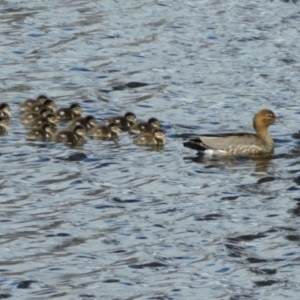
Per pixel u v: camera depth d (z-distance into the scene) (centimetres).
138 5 4584
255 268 2573
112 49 4109
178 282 2514
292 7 4591
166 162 3127
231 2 4644
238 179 3023
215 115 3534
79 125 3272
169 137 3328
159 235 2708
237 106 3616
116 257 2609
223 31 4309
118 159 3138
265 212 2827
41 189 2938
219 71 3916
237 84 3800
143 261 2592
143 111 3559
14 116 3438
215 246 2659
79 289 2480
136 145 3241
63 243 2664
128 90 3741
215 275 2545
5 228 2723
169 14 4484
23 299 2438
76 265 2575
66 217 2786
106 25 4344
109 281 2512
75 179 2995
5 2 4575
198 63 3991
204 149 3188
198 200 2891
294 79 3853
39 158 3123
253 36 4256
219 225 2761
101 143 3250
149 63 3981
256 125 3231
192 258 2609
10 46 4103
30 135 3247
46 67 3922
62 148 3198
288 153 3222
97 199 2886
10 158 3119
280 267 2580
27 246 2647
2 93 3669
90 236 2697
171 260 2602
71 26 4322
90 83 3794
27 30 4266
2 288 2480
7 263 2575
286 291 2486
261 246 2664
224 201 2886
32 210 2819
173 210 2834
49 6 4544
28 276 2527
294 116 3534
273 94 3719
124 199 2888
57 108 3516
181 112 3553
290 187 2972
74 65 3947
